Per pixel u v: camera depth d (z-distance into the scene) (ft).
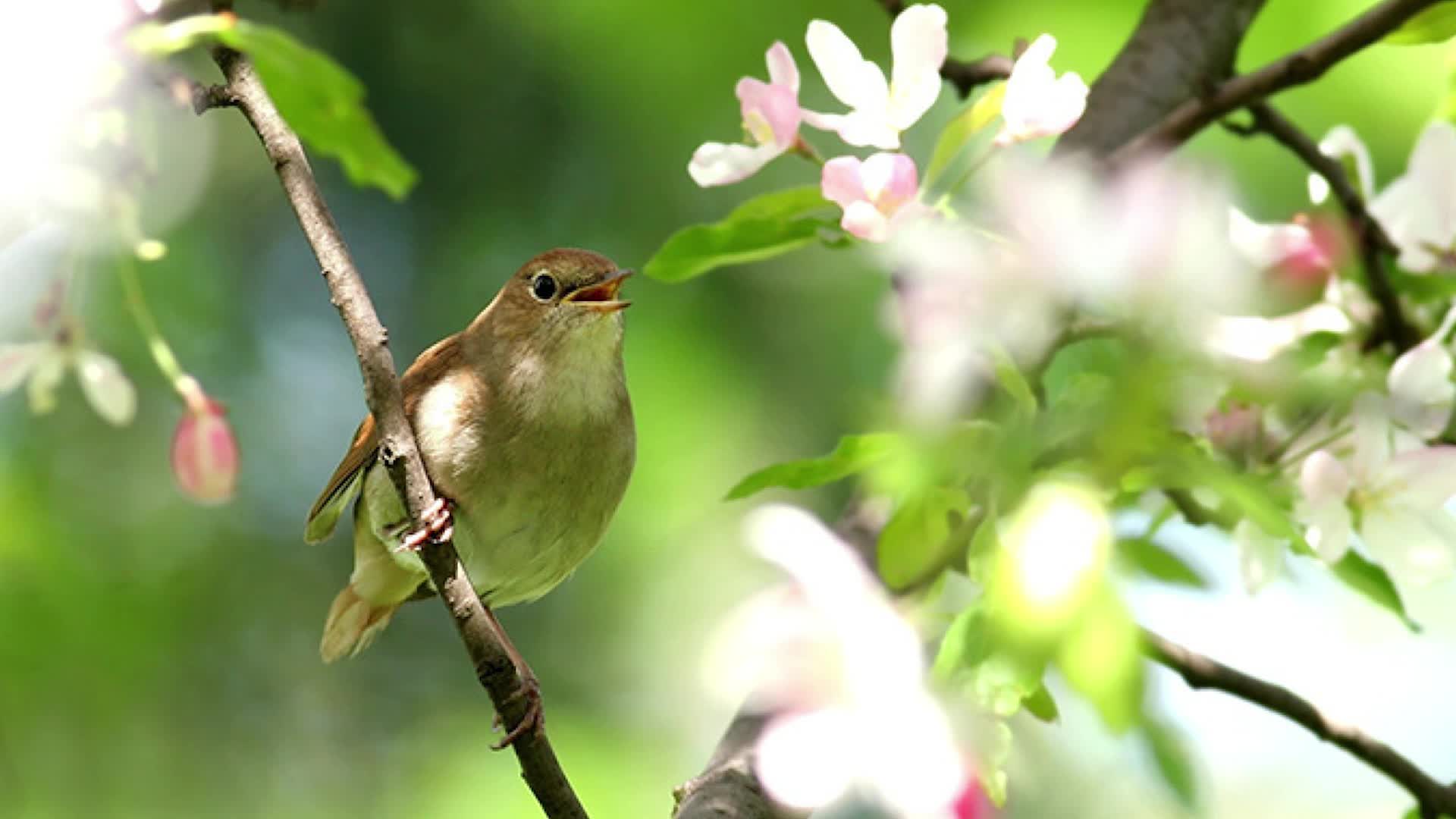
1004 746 14.29
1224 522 18.16
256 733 39.19
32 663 33.01
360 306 19.08
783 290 41.01
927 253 15.70
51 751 33.27
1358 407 18.19
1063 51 34.55
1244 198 33.99
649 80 40.04
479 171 43.83
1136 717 12.97
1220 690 21.81
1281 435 18.47
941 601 21.56
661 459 39.04
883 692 14.10
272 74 19.56
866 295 40.34
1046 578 13.16
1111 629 13.07
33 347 20.07
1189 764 15.01
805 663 14.30
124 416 20.30
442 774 39.75
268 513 42.52
